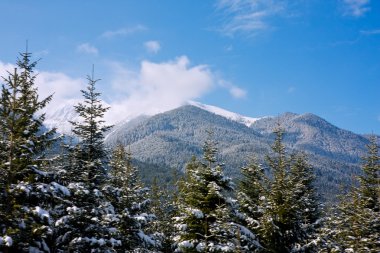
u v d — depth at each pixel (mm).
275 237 21828
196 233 21141
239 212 23203
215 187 21094
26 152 15344
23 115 15469
